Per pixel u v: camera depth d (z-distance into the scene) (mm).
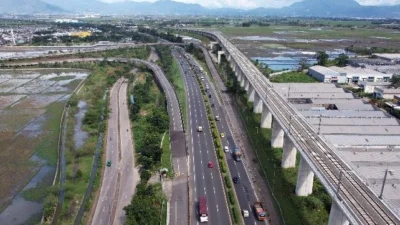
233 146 128375
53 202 93812
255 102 160500
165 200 92688
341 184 73250
